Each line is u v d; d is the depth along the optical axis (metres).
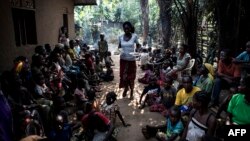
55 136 3.88
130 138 4.53
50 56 6.52
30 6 7.12
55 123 3.93
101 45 10.92
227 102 3.58
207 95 3.06
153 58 10.32
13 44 6.13
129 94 7.16
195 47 7.93
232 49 6.36
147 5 16.16
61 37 9.66
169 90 5.52
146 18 16.19
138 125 5.06
